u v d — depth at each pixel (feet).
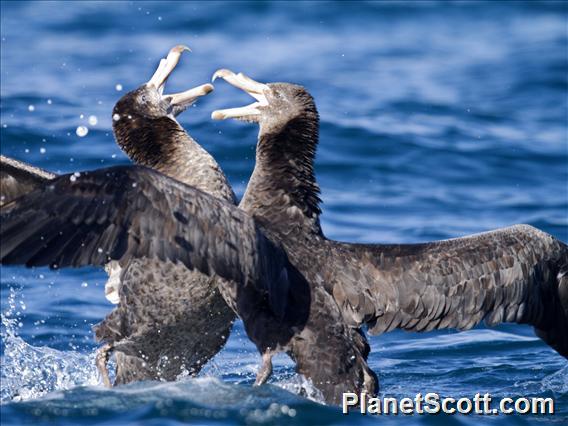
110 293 42.60
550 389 43.45
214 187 41.83
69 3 109.09
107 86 86.69
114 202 35.47
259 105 42.57
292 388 38.81
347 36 105.19
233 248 36.22
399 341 50.65
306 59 97.71
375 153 74.90
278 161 41.06
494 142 77.92
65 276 56.85
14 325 50.96
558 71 95.20
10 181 41.81
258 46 100.89
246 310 38.22
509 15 111.55
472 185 71.77
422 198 69.00
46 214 35.22
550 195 70.23
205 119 77.05
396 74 94.68
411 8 111.04
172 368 41.57
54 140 72.69
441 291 38.93
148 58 95.30
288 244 39.06
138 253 35.47
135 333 40.57
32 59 94.12
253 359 47.85
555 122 83.71
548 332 40.50
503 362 47.50
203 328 40.96
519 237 39.88
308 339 37.70
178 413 37.06
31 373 45.50
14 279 55.98
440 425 37.83
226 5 107.65
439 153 75.20
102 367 40.81
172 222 35.65
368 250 39.45
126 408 37.78
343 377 37.45
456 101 87.35
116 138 44.01
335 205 67.31
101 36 101.50
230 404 37.58
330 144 75.66
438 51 102.12
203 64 94.48
